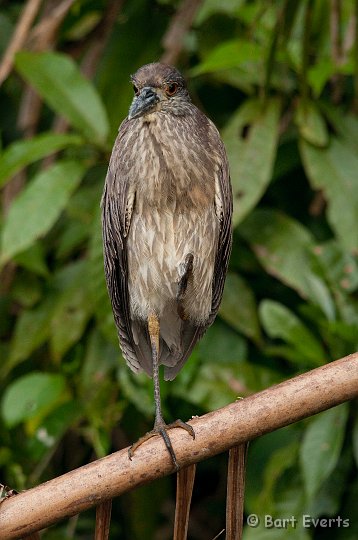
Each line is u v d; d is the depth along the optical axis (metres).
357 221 10.06
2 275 11.38
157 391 8.41
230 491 6.31
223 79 10.62
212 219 8.83
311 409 6.09
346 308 10.03
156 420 8.26
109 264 9.09
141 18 11.80
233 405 6.19
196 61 11.77
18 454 10.74
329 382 6.05
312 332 10.40
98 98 10.47
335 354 9.73
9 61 11.79
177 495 6.30
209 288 8.93
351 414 9.73
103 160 10.45
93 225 10.20
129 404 10.84
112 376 10.63
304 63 9.99
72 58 12.56
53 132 12.00
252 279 11.23
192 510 11.88
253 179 9.88
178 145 8.68
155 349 8.70
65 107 10.42
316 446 9.03
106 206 9.06
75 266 11.16
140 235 8.73
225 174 8.98
